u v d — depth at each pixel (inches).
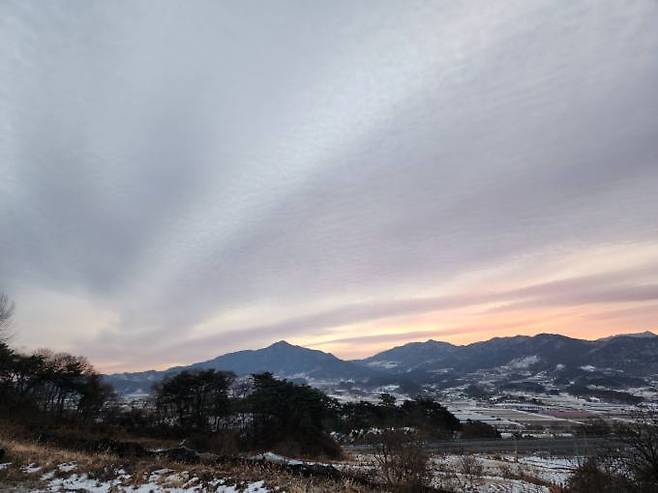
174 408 2178.9
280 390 1999.3
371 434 2615.7
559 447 1962.4
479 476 1073.5
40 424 1482.5
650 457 606.2
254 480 576.1
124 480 546.3
